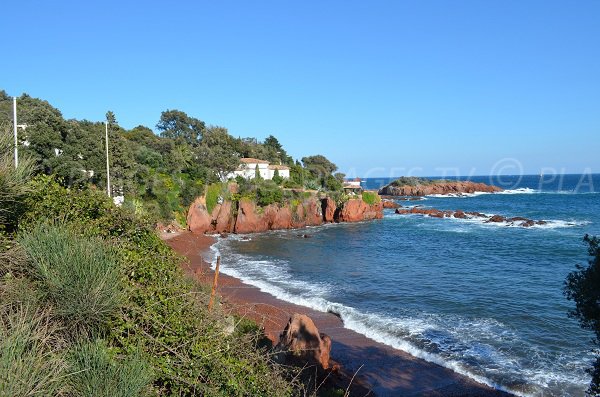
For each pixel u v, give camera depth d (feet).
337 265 122.42
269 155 373.61
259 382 24.58
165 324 23.20
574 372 50.49
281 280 101.96
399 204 346.33
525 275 104.01
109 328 21.13
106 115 151.43
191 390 22.27
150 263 28.27
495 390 47.67
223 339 25.53
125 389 17.46
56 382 16.06
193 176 212.43
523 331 64.54
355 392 46.70
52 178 33.04
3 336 16.15
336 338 64.13
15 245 22.40
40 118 130.21
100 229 31.73
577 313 33.99
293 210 221.46
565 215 243.60
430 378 50.88
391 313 74.90
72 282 20.38
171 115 358.23
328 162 388.78
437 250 146.41
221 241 175.22
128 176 153.99
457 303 80.12
